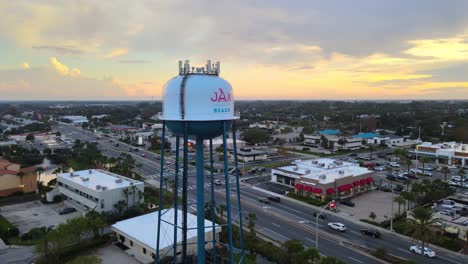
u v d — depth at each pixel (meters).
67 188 70.88
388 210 64.06
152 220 51.97
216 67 27.20
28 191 76.62
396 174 91.69
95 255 45.59
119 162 101.44
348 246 48.19
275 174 85.88
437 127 166.88
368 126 186.62
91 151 113.12
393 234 52.88
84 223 47.09
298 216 60.97
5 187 73.81
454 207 60.53
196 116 25.03
